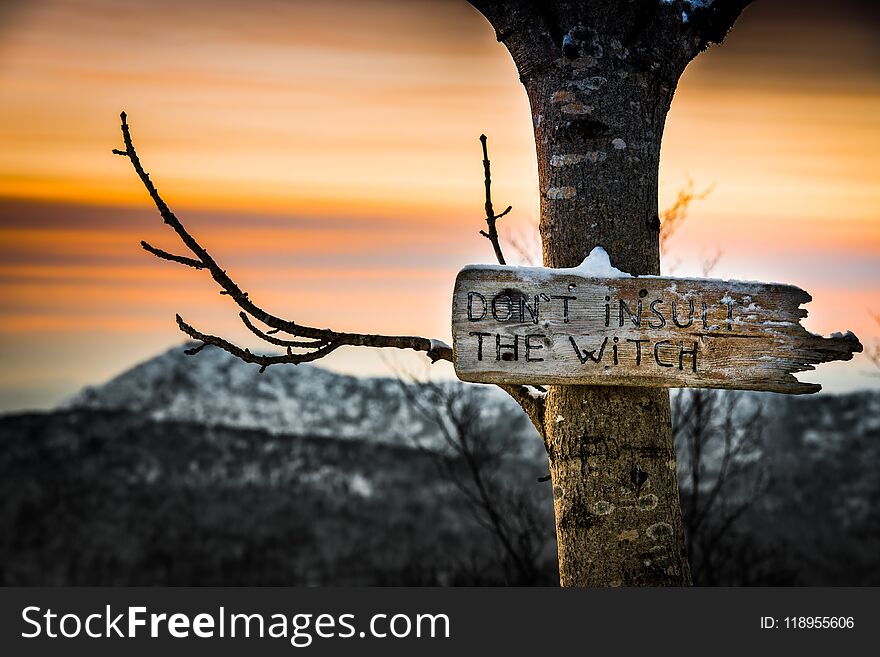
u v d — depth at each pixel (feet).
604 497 9.80
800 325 10.00
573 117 10.34
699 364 9.76
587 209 10.22
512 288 9.64
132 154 10.30
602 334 9.67
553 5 10.64
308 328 10.53
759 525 51.34
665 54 10.65
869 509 55.88
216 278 10.39
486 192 11.59
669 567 9.77
